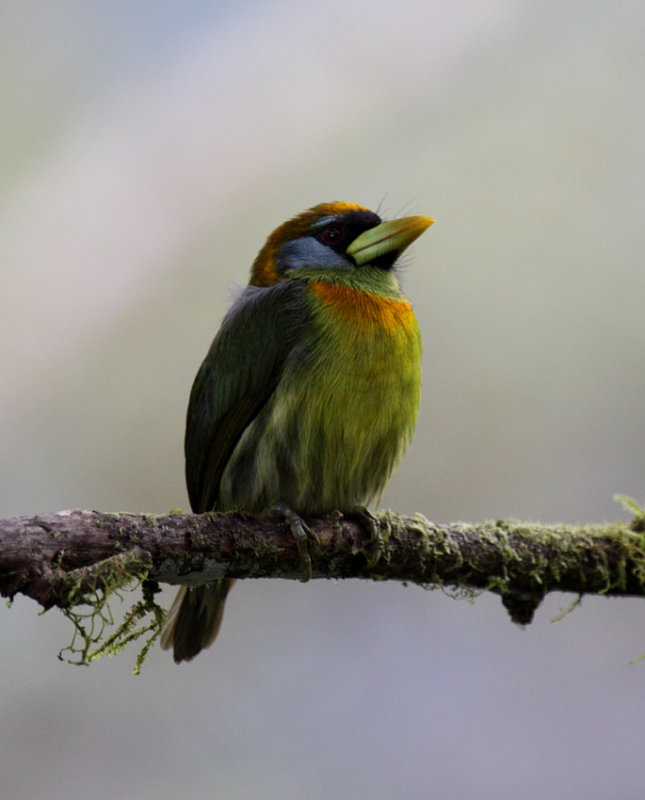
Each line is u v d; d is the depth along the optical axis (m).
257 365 7.82
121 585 6.24
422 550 7.39
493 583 7.48
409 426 7.99
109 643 6.46
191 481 8.28
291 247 8.38
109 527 6.37
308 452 7.68
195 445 8.16
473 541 7.45
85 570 6.13
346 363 7.62
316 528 7.30
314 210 8.52
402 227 8.17
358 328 7.71
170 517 6.69
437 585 7.52
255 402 7.86
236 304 8.28
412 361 7.89
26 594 6.02
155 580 6.71
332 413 7.64
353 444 7.71
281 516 7.20
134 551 6.38
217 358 8.05
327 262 8.20
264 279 8.48
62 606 6.09
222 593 8.19
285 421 7.68
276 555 7.06
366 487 7.95
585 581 7.54
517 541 7.48
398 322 7.87
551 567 7.47
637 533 7.55
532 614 7.65
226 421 7.94
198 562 6.77
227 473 7.91
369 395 7.67
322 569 7.36
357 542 7.34
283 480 7.73
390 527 7.38
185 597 8.20
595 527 7.66
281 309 7.84
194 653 8.20
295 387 7.67
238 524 6.96
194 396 8.23
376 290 8.02
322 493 7.75
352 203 8.63
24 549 6.00
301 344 7.71
